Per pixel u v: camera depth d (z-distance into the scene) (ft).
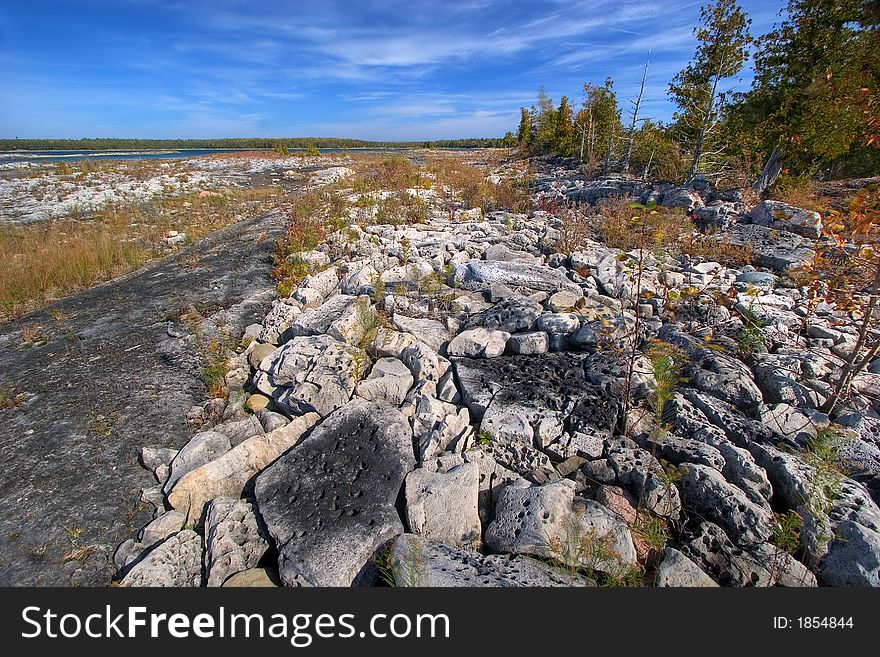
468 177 68.28
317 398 14.71
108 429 14.85
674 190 40.29
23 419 15.51
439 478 11.47
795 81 38.65
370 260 26.08
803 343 17.62
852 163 52.01
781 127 39.68
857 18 34.53
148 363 18.63
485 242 29.86
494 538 10.26
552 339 17.34
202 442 13.01
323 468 12.19
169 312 23.62
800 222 30.81
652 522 10.34
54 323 23.73
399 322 18.54
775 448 12.20
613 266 23.41
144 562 10.08
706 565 9.97
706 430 12.77
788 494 11.14
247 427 14.29
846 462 11.70
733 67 40.83
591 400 13.89
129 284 29.25
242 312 22.94
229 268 30.25
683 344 16.24
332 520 10.79
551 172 71.51
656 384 13.82
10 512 11.93
